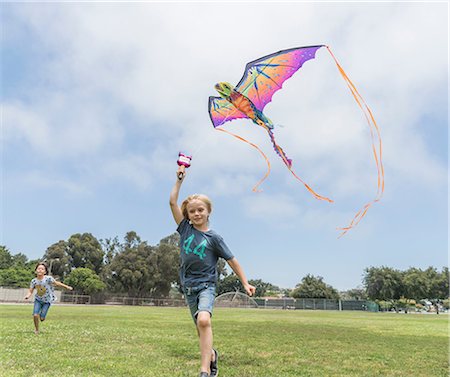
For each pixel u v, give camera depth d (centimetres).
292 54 496
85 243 6519
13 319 1254
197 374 446
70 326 1026
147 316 1845
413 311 6269
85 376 418
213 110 534
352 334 1111
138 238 6562
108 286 6138
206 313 370
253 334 1013
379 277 6538
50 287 854
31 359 511
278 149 520
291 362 574
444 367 573
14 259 8456
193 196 431
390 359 639
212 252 410
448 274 6250
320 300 6631
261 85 518
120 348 639
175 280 6475
